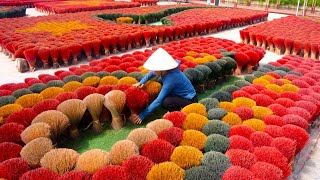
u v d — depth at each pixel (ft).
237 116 14.23
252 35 38.86
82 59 31.30
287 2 84.53
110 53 33.96
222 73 23.27
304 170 13.09
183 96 16.49
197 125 13.44
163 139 12.03
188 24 44.01
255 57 25.98
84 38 32.65
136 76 19.02
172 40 41.39
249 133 12.69
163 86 15.99
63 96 16.05
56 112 13.89
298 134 12.76
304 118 14.70
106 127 16.25
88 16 51.31
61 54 28.45
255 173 9.91
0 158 11.17
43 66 28.32
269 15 78.43
